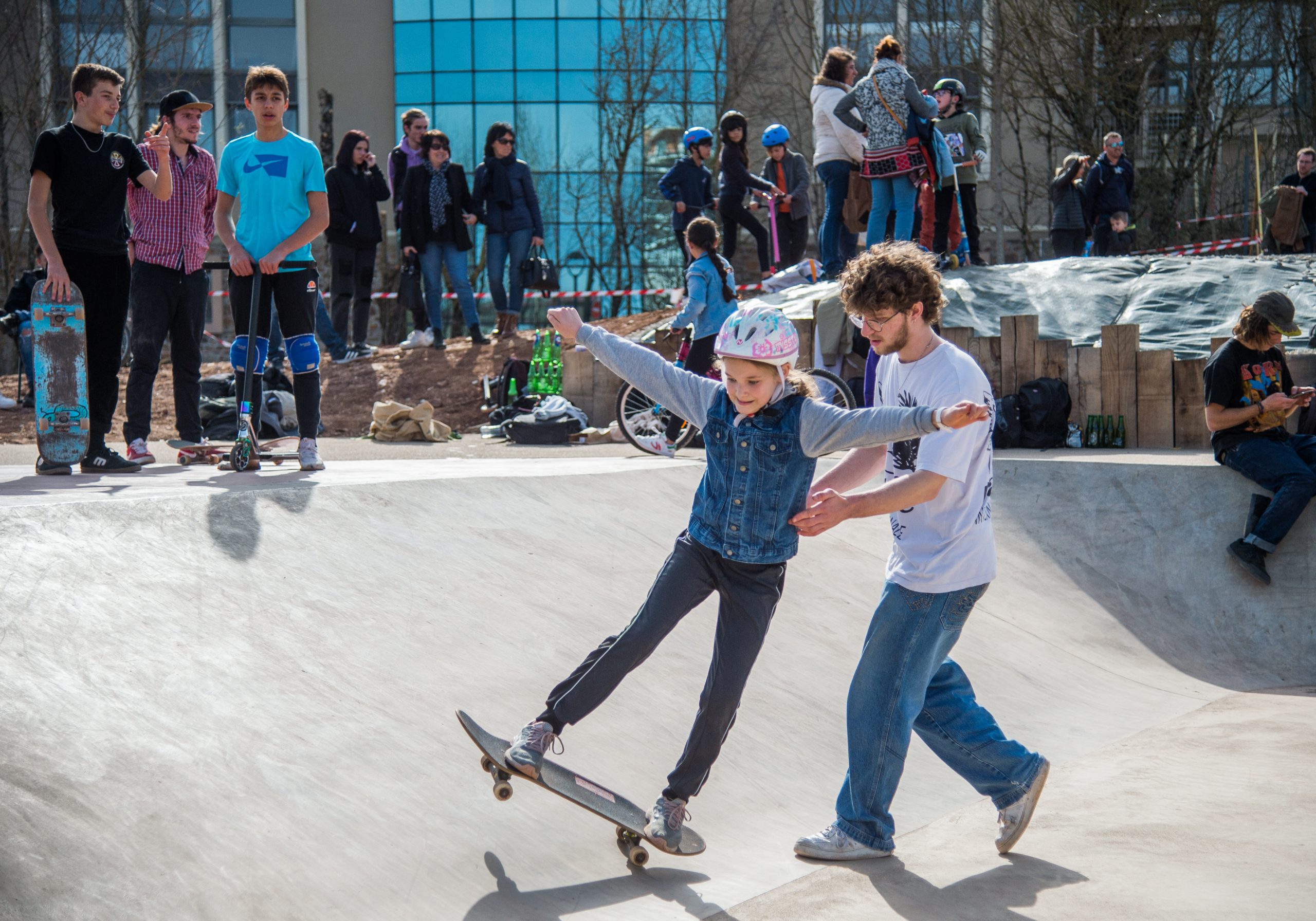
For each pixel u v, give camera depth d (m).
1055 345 8.98
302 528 4.35
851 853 3.29
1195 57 18.22
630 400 8.66
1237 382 6.53
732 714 3.09
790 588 5.43
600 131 21.42
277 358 9.94
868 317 3.09
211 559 3.90
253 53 21.80
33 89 18.41
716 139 20.83
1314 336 8.64
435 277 12.52
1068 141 18.69
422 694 3.63
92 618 3.35
